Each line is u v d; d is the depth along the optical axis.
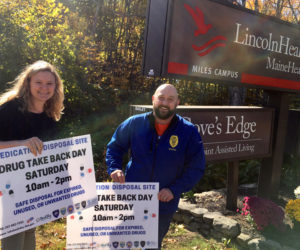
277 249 3.31
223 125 4.17
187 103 11.89
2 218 1.89
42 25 8.37
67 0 14.39
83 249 2.27
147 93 12.57
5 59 7.67
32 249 2.34
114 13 14.00
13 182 1.92
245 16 4.26
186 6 3.65
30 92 2.04
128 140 2.41
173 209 2.39
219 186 6.77
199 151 2.30
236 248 3.56
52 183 2.07
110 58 13.70
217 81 4.13
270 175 5.08
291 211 3.66
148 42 3.69
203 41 3.88
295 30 4.99
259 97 11.84
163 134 2.28
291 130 7.09
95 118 9.74
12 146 1.93
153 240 2.30
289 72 5.02
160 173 2.30
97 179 5.71
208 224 3.94
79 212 2.24
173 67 3.65
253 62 4.50
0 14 7.61
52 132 2.25
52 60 8.11
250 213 3.77
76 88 8.88
